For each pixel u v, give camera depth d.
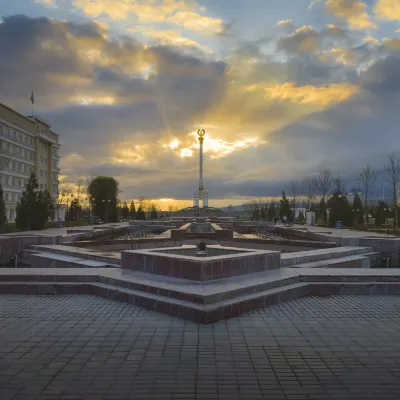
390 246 17.06
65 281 8.79
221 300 6.99
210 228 24.27
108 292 8.12
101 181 59.59
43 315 6.78
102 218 59.25
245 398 3.83
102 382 4.16
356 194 42.25
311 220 46.00
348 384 4.16
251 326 6.21
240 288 7.43
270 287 8.09
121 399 3.80
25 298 8.12
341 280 8.91
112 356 4.89
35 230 31.12
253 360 4.79
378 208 38.50
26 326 6.14
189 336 5.69
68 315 6.79
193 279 8.16
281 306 7.56
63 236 18.47
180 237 20.94
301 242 18.09
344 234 25.25
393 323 6.42
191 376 4.32
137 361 4.74
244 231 32.56
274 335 5.76
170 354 4.97
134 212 72.25
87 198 65.75
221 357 4.88
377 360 4.82
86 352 5.02
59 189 66.38
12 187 51.16
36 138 58.31
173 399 3.80
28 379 4.23
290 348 5.22
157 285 7.67
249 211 86.56
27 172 55.75
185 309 6.60
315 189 58.19
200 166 62.94
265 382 4.19
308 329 6.06
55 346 5.24
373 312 7.12
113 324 6.27
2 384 4.11
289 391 3.98
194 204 62.62
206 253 9.50
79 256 12.65
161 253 9.40
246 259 9.04
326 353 5.05
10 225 36.34
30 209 31.09
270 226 31.06
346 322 6.46
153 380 4.21
